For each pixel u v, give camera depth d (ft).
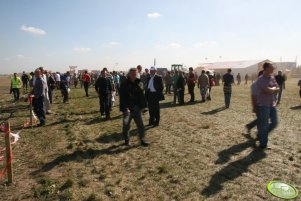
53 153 24.34
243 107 50.98
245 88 105.19
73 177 19.15
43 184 18.06
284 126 34.06
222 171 19.80
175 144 26.61
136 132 31.42
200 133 30.73
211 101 60.49
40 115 36.11
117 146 26.20
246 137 28.09
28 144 27.30
